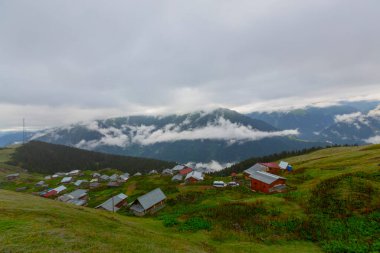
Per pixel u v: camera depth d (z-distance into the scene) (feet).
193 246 99.76
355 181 176.35
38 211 105.60
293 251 107.04
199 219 149.38
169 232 135.13
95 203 419.33
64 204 163.63
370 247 100.83
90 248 67.77
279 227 133.18
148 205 245.65
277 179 254.06
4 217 90.58
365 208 138.82
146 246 79.30
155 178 530.68
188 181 422.41
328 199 159.74
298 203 168.55
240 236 124.57
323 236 119.34
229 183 325.62
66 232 78.89
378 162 278.67
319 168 328.29
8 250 62.18
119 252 68.49
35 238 70.59
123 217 185.26
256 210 158.51
